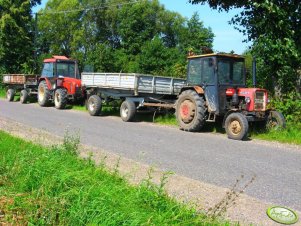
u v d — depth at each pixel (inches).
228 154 359.9
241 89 472.7
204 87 496.4
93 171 240.4
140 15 2064.5
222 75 487.8
